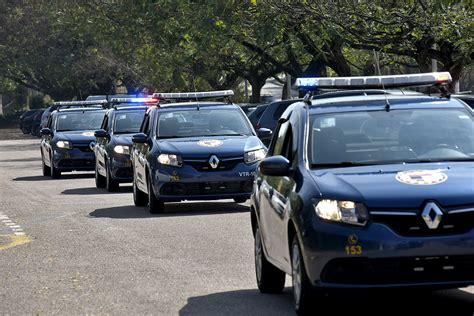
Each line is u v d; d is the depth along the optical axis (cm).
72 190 6088
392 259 1844
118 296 2364
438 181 1916
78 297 2372
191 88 11912
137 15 10244
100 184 6191
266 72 11931
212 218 4072
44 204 5109
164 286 2483
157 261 2919
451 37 6575
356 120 2203
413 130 2177
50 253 3195
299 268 1967
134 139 4541
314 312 1955
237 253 3025
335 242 1866
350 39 7388
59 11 12119
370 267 1855
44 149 7519
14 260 3070
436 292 2280
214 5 8206
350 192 1900
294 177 2092
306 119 2216
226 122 4562
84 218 4303
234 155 4259
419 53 7175
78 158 7112
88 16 11431
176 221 4012
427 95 2350
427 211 1850
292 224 2019
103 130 5956
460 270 1850
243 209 4412
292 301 2233
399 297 2228
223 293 2367
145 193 4759
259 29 7938
